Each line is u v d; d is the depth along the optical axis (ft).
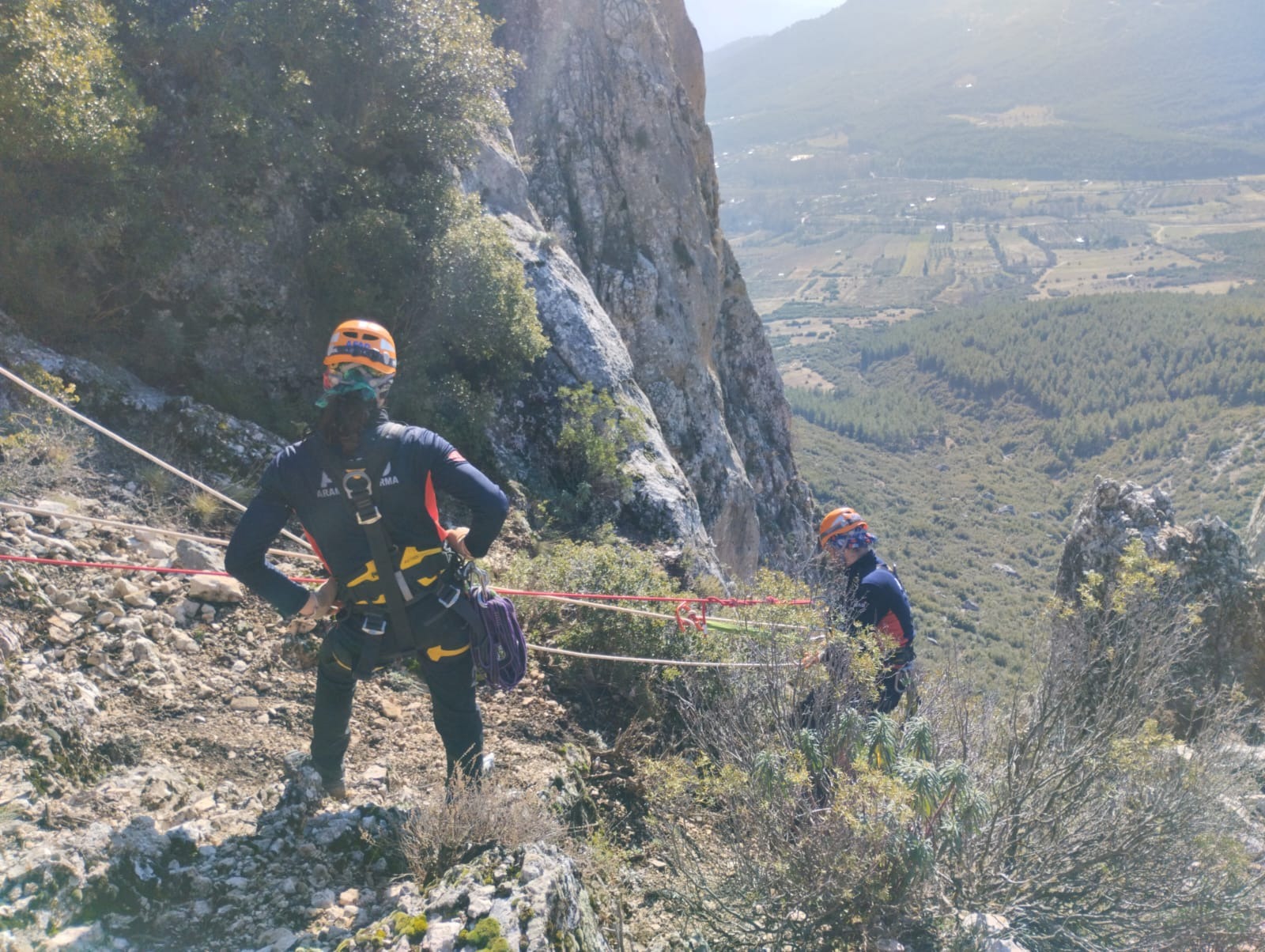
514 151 46.52
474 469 9.96
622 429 31.32
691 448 61.21
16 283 20.89
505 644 10.66
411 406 26.76
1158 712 17.84
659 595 19.33
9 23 19.06
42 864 8.86
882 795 11.32
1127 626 14.85
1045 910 12.22
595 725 16.69
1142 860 12.53
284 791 11.53
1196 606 16.60
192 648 14.35
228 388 24.22
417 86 28.76
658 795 13.71
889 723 12.43
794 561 17.15
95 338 22.45
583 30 65.31
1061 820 13.01
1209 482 538.06
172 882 9.75
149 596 15.11
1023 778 13.15
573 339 34.06
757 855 12.17
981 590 350.43
